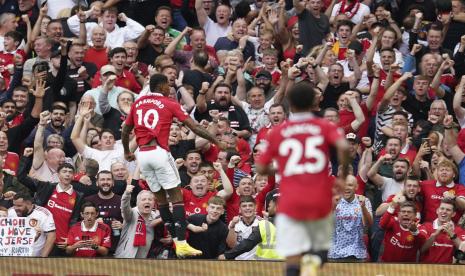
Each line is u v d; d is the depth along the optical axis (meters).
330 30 58.69
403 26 58.78
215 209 43.53
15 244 43.28
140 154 40.81
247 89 54.25
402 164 47.12
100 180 44.94
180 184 43.19
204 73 53.97
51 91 52.97
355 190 45.53
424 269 40.28
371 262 40.47
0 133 48.34
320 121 31.41
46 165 47.91
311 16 57.16
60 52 53.75
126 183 46.16
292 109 31.73
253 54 56.88
